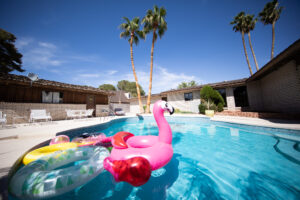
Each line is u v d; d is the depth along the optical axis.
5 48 15.48
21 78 7.71
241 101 11.58
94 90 11.35
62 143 3.04
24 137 3.85
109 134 6.34
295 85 6.20
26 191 1.41
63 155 2.21
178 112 13.77
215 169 2.64
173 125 7.85
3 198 1.33
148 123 9.31
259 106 10.52
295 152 3.18
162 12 12.28
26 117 7.34
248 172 2.46
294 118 5.60
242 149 3.65
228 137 4.90
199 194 1.91
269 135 4.56
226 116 8.90
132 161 1.68
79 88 9.92
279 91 7.62
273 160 2.87
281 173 2.35
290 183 2.05
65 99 9.77
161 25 12.45
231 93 12.02
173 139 5.12
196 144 4.39
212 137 5.08
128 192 1.98
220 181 2.22
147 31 13.76
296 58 5.86
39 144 3.19
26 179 1.51
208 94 10.70
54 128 5.09
